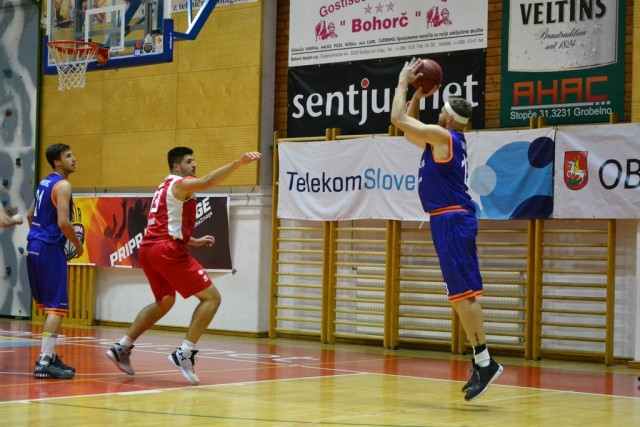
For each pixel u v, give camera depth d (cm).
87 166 1603
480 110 1240
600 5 1155
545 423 598
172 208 785
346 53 1359
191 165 821
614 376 961
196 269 783
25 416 579
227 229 1425
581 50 1168
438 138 661
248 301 1416
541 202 1151
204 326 782
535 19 1202
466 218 665
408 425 573
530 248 1166
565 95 1180
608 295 1109
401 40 1309
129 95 1555
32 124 1659
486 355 657
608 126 1109
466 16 1255
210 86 1464
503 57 1223
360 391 754
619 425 596
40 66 1653
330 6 1377
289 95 1414
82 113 1609
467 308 657
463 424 584
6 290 1672
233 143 1436
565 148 1138
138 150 1541
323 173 1334
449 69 1267
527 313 1162
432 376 897
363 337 1310
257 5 1420
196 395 700
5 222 784
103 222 1553
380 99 1324
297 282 1391
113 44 1238
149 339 1287
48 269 794
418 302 1258
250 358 1048
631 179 1090
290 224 1402
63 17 1289
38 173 1655
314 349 1214
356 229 1309
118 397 679
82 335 1321
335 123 1365
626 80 1138
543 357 1172
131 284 1544
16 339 1210
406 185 1253
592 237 1147
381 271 1305
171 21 1190
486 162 1194
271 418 590
